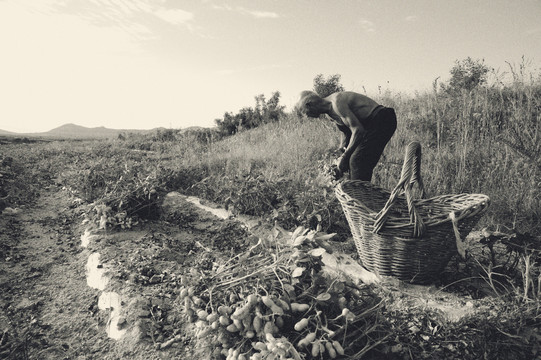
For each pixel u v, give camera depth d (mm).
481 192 4945
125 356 2299
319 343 1841
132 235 4176
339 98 4094
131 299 2764
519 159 5055
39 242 4168
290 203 4770
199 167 7766
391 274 3170
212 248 3939
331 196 4508
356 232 3318
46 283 3277
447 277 3201
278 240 2410
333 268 3414
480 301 2775
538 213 4176
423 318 2410
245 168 7184
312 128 9883
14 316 2783
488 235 3062
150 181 4871
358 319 2059
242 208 5121
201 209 5355
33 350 2408
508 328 2295
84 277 3367
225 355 2025
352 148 4141
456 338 2262
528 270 2658
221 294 2195
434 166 5922
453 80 10219
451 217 2811
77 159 9547
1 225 4590
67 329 2635
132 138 19172
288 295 2047
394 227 2955
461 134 6637
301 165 6957
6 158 8070
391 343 2197
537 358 2174
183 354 2264
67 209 5375
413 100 10492
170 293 2887
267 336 1793
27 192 6129
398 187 2945
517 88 7738
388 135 4168
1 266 3545
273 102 16781
